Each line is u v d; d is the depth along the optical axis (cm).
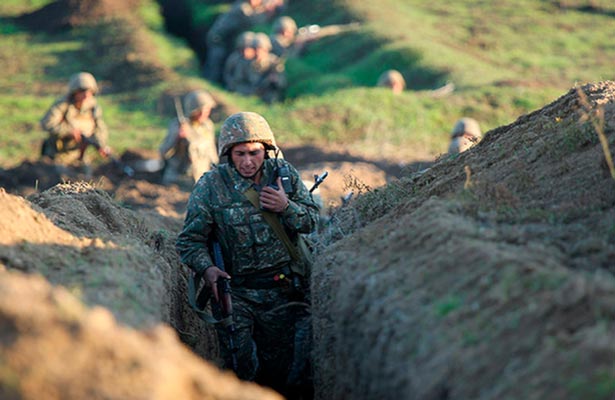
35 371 631
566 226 953
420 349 795
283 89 5003
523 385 691
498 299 787
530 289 782
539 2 6100
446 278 858
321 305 1102
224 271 1288
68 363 641
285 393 1327
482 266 839
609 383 647
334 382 1016
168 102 4556
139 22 6250
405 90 4669
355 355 927
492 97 4131
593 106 1257
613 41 5372
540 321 740
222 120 4128
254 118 1279
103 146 3041
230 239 1288
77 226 1250
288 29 5153
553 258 867
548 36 5438
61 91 5038
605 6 5962
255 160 1275
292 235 1315
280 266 1304
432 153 3566
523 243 916
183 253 1301
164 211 2298
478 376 728
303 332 1302
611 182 1016
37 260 1008
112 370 647
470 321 784
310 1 5941
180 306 1383
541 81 4503
